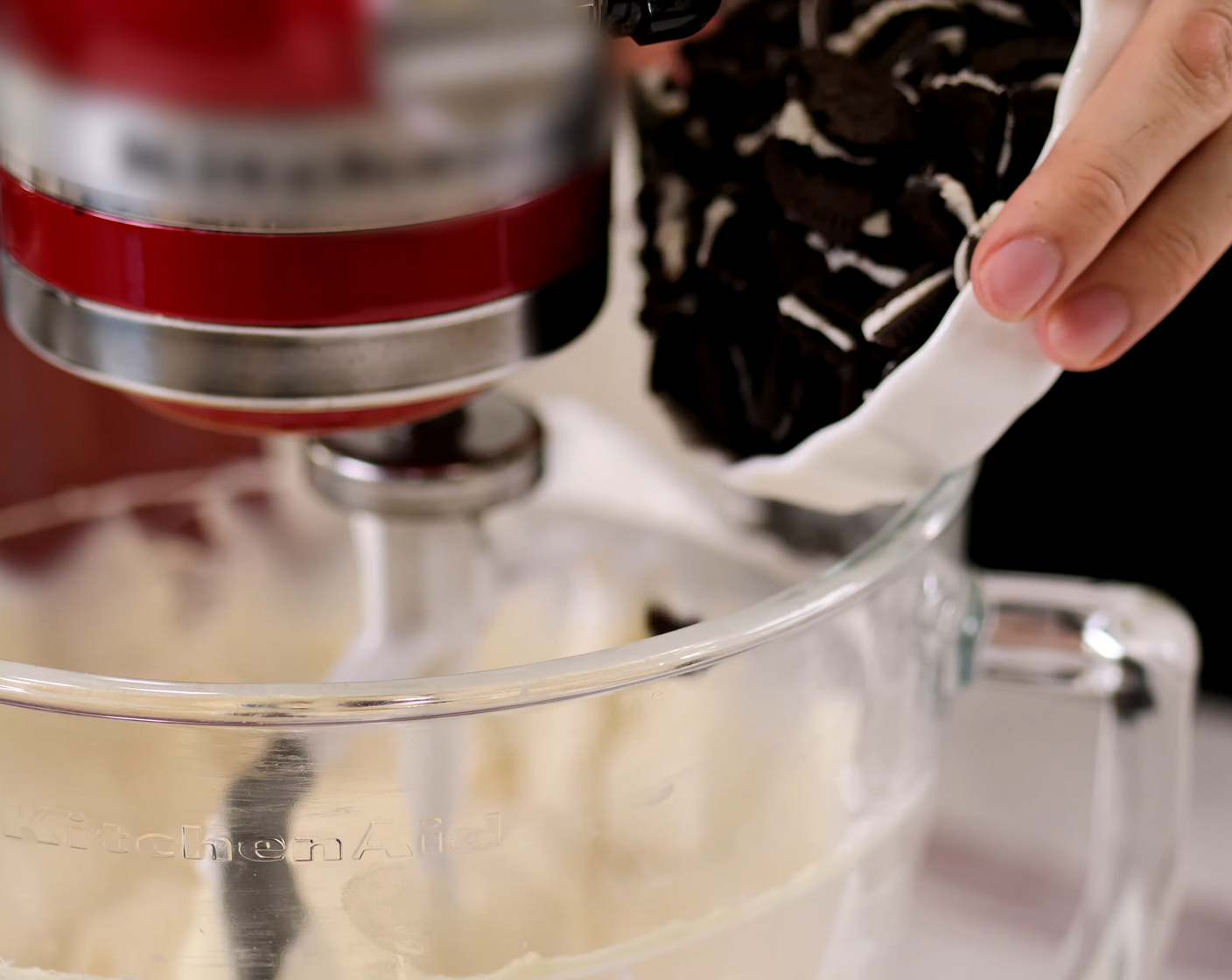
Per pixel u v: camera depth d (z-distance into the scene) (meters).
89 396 0.56
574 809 0.39
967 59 0.40
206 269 0.38
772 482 0.42
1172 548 0.74
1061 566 0.77
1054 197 0.37
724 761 0.40
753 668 0.39
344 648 0.52
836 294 0.41
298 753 0.37
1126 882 0.48
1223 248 0.40
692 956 0.41
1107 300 0.39
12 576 0.53
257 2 0.36
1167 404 0.71
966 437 0.40
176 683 0.37
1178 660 0.46
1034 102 0.39
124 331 0.38
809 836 0.42
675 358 0.45
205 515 0.55
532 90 0.38
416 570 0.48
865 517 0.49
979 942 0.59
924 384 0.39
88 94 0.37
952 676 0.46
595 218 0.41
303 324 0.38
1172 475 0.72
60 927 0.39
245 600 0.53
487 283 0.39
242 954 0.38
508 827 0.38
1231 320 0.68
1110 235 0.38
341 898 0.38
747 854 0.41
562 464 0.54
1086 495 0.75
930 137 0.40
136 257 0.38
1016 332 0.38
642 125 0.45
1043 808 0.66
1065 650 0.47
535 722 0.38
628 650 0.38
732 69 0.43
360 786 0.37
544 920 0.39
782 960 0.42
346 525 0.54
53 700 0.37
